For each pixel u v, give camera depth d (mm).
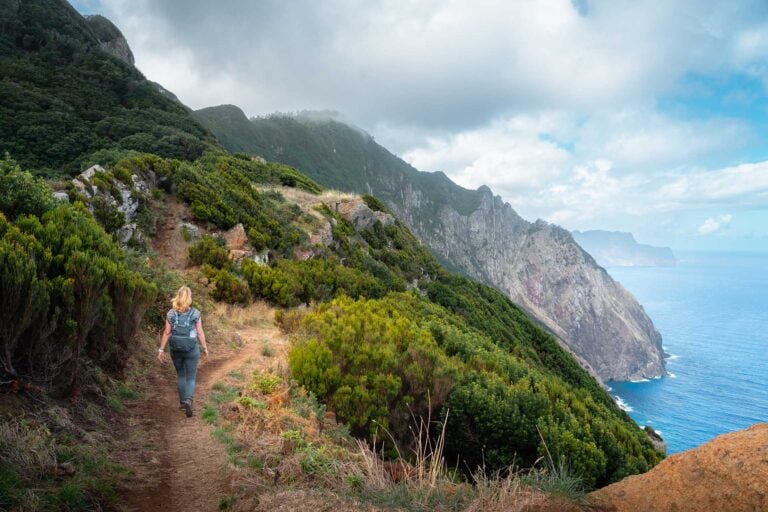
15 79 51906
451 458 6609
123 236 12867
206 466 3926
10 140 39812
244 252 15992
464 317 23797
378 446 5895
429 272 33875
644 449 8156
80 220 7496
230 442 4375
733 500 2631
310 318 10250
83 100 52688
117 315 5645
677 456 3146
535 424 6496
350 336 7875
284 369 7289
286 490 3439
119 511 3000
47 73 55750
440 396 6660
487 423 6332
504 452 6387
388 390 6273
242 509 3184
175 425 4785
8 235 4906
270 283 14320
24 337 4207
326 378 6332
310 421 5285
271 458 4098
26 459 2994
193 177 17828
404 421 6375
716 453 2908
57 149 40156
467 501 3352
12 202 7195
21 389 3920
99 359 5348
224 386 6219
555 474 3596
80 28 72688
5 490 2629
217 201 17375
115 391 5125
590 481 5910
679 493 2904
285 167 42156
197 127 57844
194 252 14031
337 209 31438
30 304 3949
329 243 23734
